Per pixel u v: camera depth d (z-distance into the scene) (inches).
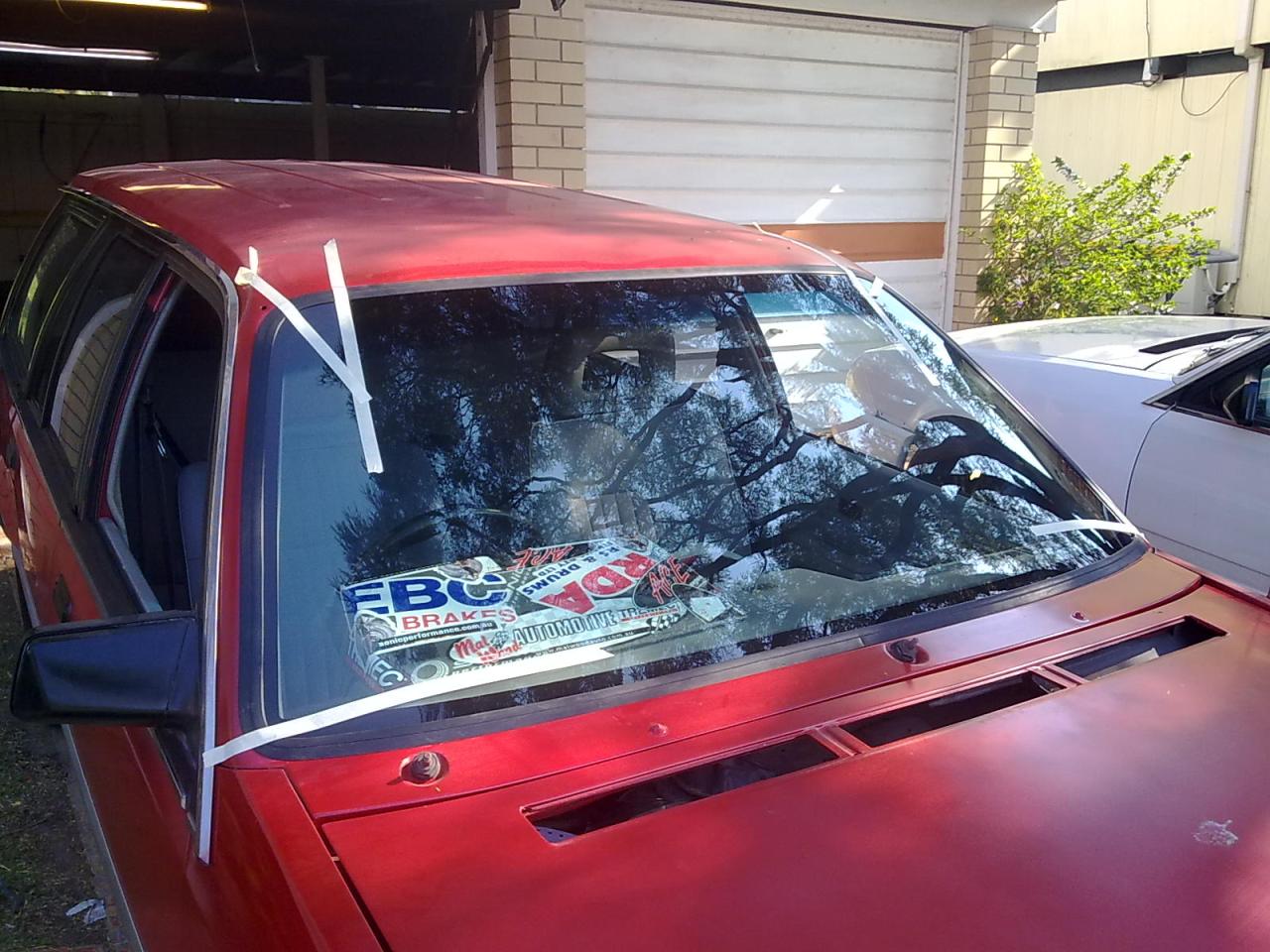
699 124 293.4
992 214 349.4
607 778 60.8
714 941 50.5
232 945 56.3
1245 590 89.4
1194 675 74.9
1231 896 54.7
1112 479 168.2
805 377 99.7
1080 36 513.7
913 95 334.0
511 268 85.5
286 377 71.7
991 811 60.0
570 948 49.8
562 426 83.4
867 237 337.1
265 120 431.8
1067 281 330.6
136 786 75.6
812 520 91.1
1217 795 62.2
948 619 80.9
